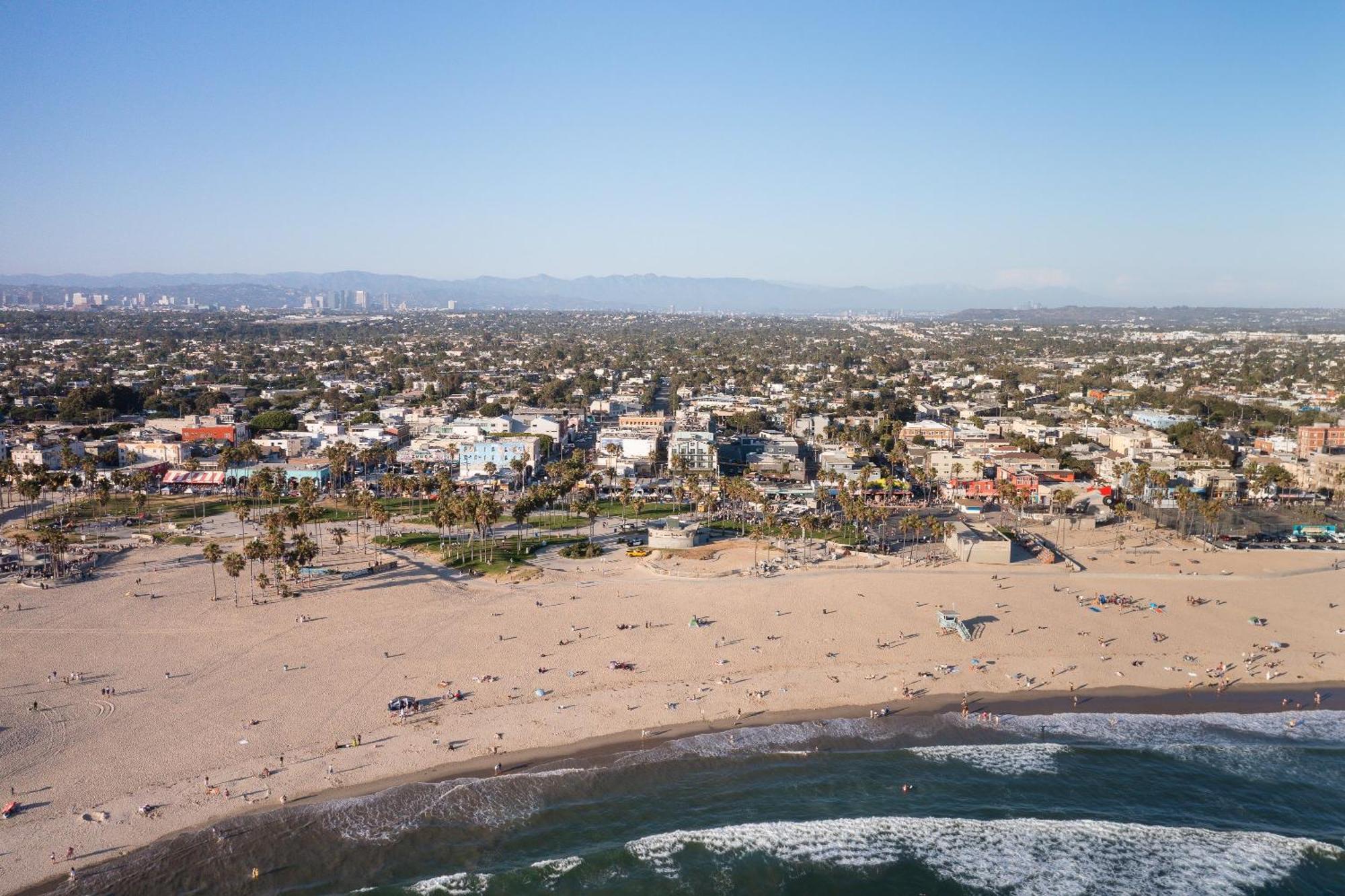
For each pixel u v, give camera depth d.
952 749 135.75
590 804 120.94
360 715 139.12
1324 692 153.38
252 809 116.38
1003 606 188.25
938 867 111.75
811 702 147.62
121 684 147.25
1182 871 111.50
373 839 112.50
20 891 100.69
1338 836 117.88
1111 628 177.25
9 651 160.25
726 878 109.06
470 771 126.25
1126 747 136.62
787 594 194.75
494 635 170.50
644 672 155.75
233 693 145.00
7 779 120.00
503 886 106.31
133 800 116.88
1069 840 116.50
